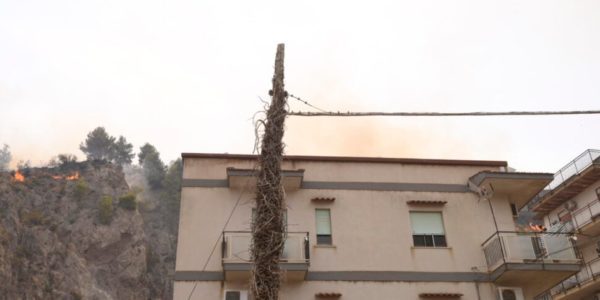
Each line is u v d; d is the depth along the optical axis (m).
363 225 21.19
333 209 21.44
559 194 36.16
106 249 79.00
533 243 20.02
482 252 21.09
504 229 21.66
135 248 81.44
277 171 8.65
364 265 20.33
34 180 84.31
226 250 19.52
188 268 19.56
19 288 62.84
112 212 83.38
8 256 64.00
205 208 20.80
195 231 20.28
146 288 79.69
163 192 117.56
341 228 21.03
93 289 71.25
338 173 22.22
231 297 19.02
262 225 8.21
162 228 103.19
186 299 19.00
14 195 75.88
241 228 20.42
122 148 138.88
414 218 21.73
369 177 22.28
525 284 20.56
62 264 70.69
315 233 20.83
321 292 19.58
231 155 22.02
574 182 34.75
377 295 19.80
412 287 20.08
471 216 21.86
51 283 67.00
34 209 77.69
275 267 8.00
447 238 21.28
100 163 95.44
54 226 75.94
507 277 20.03
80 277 70.94
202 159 21.94
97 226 80.12
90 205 83.81
